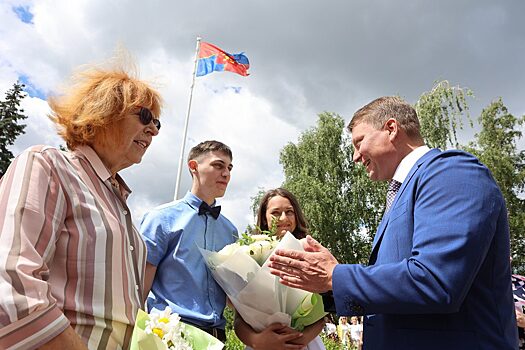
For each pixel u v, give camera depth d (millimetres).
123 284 1812
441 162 2055
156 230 3014
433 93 20141
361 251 25359
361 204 25953
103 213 1807
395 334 2029
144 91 2098
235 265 2639
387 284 1881
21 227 1473
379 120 2514
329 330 11711
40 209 1554
